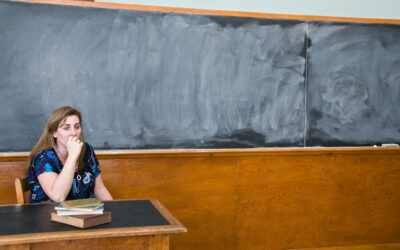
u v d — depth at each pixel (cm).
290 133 307
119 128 280
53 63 268
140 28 280
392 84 321
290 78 305
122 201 196
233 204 301
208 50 291
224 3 306
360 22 313
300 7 317
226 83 295
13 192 266
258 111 301
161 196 289
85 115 274
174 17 285
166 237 152
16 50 262
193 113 291
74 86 272
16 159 265
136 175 284
